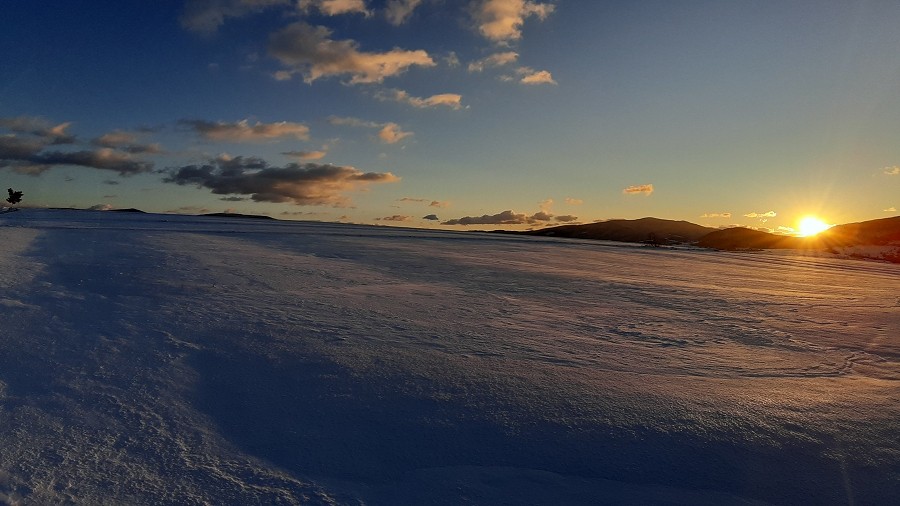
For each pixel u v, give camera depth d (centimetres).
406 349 621
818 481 362
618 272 1786
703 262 2492
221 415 428
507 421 431
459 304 976
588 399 481
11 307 726
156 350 573
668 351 685
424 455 378
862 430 438
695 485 354
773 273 2044
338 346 619
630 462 377
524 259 2145
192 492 321
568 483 351
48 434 378
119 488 320
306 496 324
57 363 515
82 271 1096
